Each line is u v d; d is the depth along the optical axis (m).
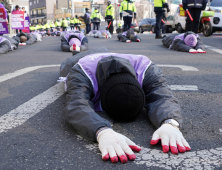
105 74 2.30
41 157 1.90
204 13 12.29
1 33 10.62
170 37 8.66
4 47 8.66
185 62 5.88
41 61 6.62
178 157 1.86
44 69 5.39
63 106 3.00
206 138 2.17
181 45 7.79
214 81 4.09
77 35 8.66
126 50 8.19
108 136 1.93
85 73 2.52
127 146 1.88
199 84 3.93
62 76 3.34
